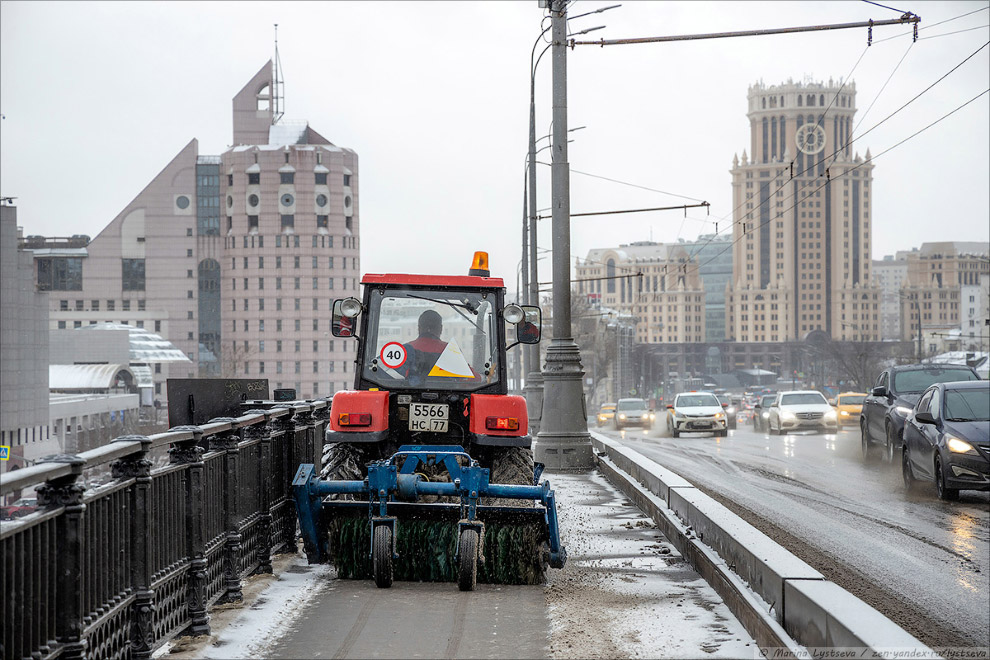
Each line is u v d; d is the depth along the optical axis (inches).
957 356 3476.9
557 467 781.9
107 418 4399.6
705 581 346.6
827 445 1211.9
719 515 369.4
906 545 466.9
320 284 6983.3
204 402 408.5
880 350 5610.2
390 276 397.7
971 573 402.0
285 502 400.8
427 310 396.2
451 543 348.5
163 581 246.4
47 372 3782.0
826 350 5949.8
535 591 333.4
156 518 247.9
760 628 260.4
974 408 665.6
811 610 228.5
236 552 309.4
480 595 326.3
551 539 343.3
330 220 7003.0
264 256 6963.6
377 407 378.6
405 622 288.0
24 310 3607.3
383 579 335.3
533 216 1316.4
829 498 651.5
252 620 286.7
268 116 7529.5
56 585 192.5
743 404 5059.1
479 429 379.6
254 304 6993.1
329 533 354.9
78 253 7347.4
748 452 1086.4
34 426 3676.2
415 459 363.3
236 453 312.2
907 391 915.4
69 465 190.4
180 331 7283.5
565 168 792.3
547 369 796.6
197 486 272.2
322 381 6973.4
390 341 394.3
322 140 7564.0
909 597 358.9
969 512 584.1
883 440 914.7
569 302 797.9
